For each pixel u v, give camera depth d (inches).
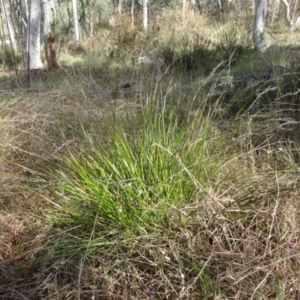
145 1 588.7
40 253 55.8
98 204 56.1
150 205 55.5
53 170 71.0
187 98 93.3
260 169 69.5
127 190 55.7
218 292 47.8
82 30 717.9
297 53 150.9
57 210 62.9
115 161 61.1
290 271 49.6
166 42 256.7
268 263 51.1
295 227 54.6
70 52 345.1
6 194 69.1
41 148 79.6
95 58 231.9
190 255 51.1
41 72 209.2
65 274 52.0
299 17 462.6
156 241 54.0
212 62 213.3
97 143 68.3
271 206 56.6
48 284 49.0
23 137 89.6
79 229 57.3
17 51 320.5
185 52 217.9
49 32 245.8
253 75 125.8
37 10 296.5
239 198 57.4
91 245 51.3
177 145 61.8
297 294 48.2
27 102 108.0
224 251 52.6
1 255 57.3
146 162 59.0
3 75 190.9
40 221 61.9
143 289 50.6
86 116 91.4
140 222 55.9
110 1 871.1
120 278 50.4
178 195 57.7
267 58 174.9
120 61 247.1
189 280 49.3
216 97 108.9
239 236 56.2
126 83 126.4
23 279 52.2
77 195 59.7
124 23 302.8
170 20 368.8
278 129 80.7
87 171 60.9
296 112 91.3
